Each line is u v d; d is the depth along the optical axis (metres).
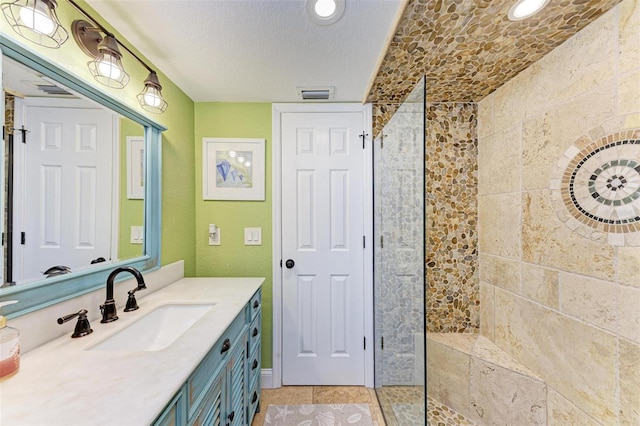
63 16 0.96
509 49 1.30
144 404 0.59
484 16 1.07
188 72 1.57
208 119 1.97
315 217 2.00
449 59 1.39
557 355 1.30
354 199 2.00
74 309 0.98
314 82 1.70
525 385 1.42
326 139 2.00
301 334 2.00
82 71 1.03
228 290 1.53
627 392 1.00
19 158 0.83
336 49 1.36
